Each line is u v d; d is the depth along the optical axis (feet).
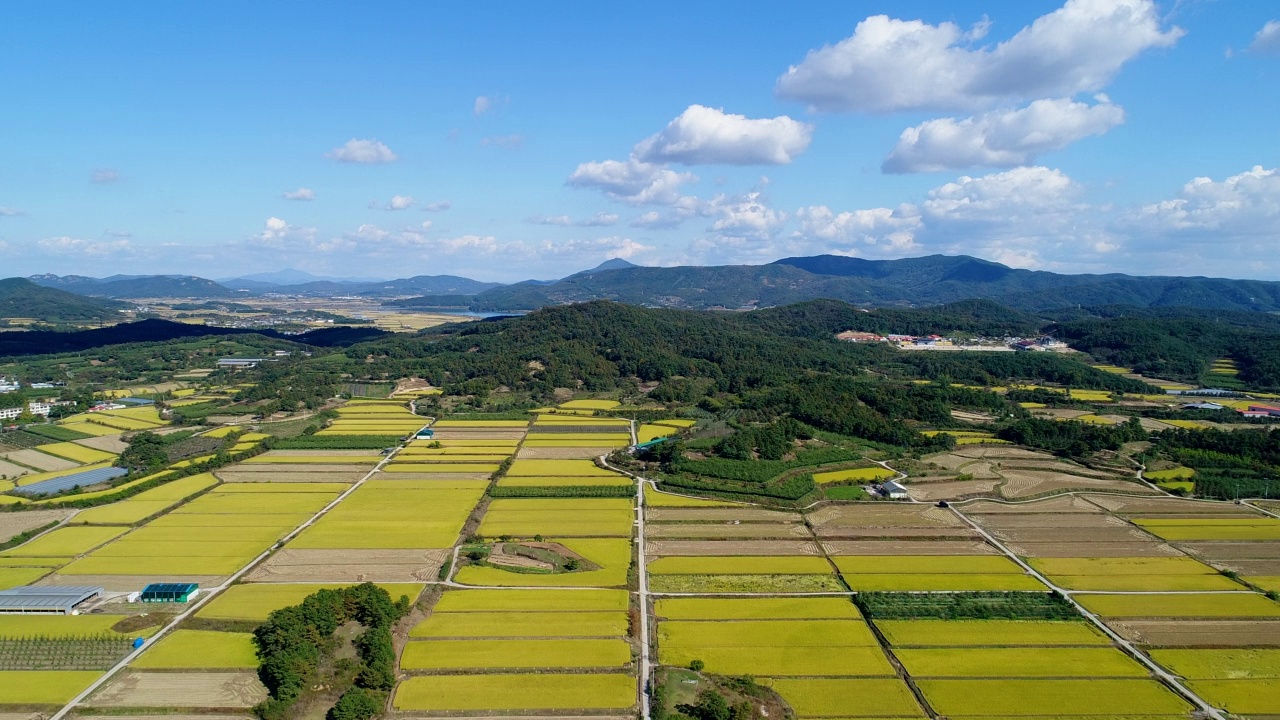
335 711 239.71
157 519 440.45
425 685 260.42
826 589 344.69
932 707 249.14
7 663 275.18
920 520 442.09
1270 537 413.39
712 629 303.68
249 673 270.05
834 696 255.70
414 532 419.33
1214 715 244.42
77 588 331.57
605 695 255.50
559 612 316.19
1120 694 256.73
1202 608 323.37
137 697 255.70
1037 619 312.09
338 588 318.04
